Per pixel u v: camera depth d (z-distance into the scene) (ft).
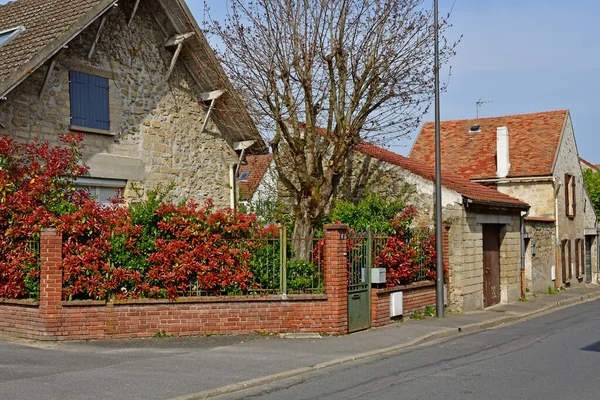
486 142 103.50
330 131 54.85
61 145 47.78
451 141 106.52
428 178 62.18
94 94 50.49
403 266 51.70
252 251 43.19
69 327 38.86
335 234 44.21
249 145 61.98
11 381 29.17
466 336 48.29
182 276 41.01
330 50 52.95
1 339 38.93
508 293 73.41
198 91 59.62
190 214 41.75
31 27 48.83
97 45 50.80
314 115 54.08
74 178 43.73
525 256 82.64
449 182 63.16
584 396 28.71
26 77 43.52
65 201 41.16
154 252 41.04
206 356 35.96
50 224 39.14
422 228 57.41
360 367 35.19
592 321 59.67
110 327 39.73
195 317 41.42
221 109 58.95
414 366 35.58
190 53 56.80
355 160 66.13
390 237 51.24
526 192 95.86
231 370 32.76
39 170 41.42
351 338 43.45
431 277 57.62
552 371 34.40
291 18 52.06
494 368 35.14
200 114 59.67
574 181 105.91
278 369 33.24
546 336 48.55
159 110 55.77
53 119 47.37
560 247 97.25
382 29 53.47
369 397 28.19
